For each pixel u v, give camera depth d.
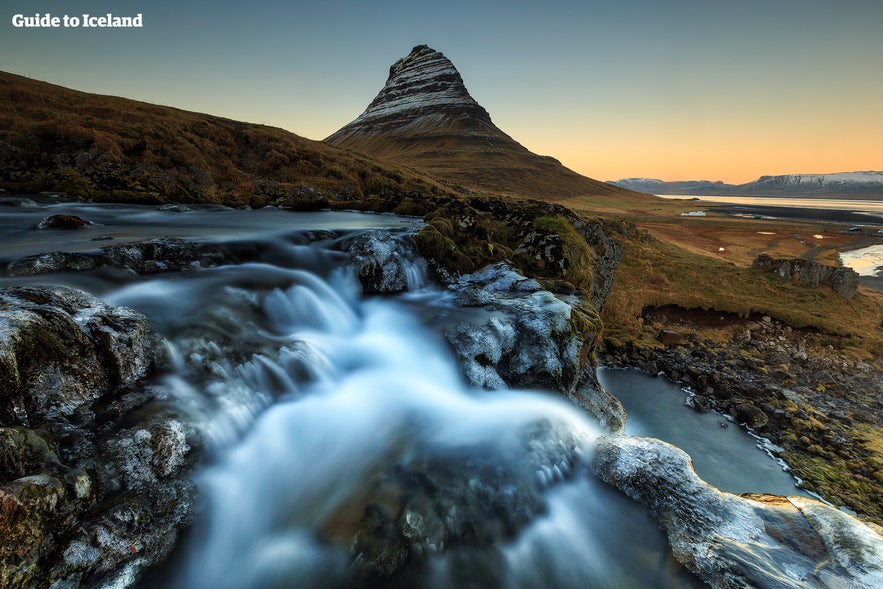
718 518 6.85
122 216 21.14
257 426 7.95
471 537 6.59
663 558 6.51
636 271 37.38
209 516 6.39
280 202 33.59
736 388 20.48
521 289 14.42
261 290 11.66
